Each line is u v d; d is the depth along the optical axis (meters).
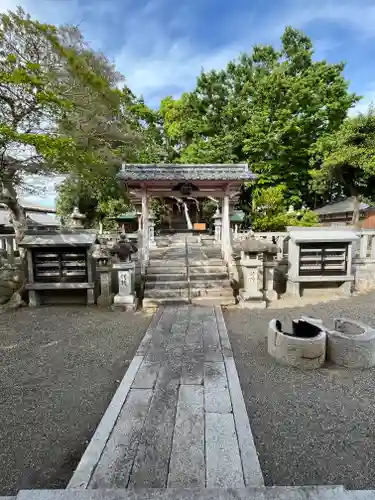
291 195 17.00
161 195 7.98
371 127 12.03
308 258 6.37
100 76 5.83
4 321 5.14
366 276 7.16
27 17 5.06
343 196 18.89
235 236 9.55
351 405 2.58
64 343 4.13
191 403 2.56
